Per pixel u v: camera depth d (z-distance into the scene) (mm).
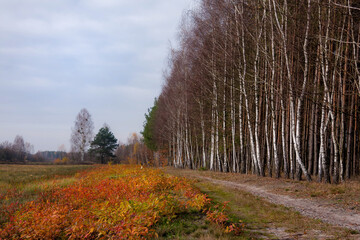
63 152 159250
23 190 15609
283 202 11461
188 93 34375
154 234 6977
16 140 119125
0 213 10070
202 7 25125
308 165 20828
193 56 28781
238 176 21641
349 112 16484
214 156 32375
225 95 27047
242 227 7648
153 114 62312
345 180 15617
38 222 7895
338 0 15211
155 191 12492
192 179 20250
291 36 18797
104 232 6766
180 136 44688
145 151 83188
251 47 22953
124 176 20719
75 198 11938
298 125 16891
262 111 24422
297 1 18422
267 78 22062
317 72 17469
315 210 9820
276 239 6785
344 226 7781
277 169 19062
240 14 21609
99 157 87688
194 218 8461
